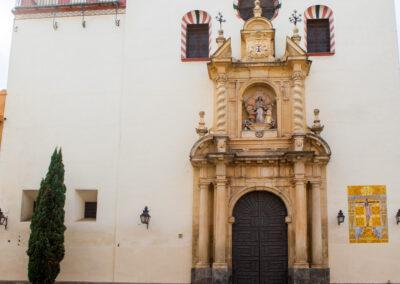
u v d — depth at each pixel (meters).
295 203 23.64
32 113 27.11
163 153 25.73
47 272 23.06
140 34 27.27
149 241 24.94
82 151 26.31
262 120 25.12
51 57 27.64
